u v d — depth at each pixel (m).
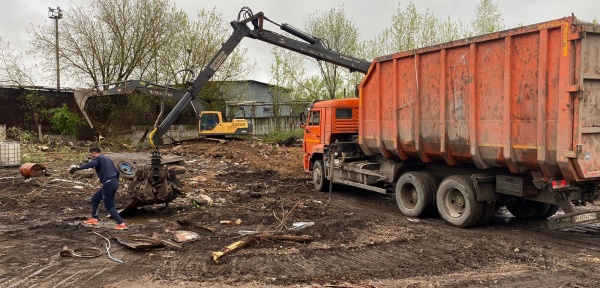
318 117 13.65
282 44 15.65
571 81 6.66
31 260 6.43
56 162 17.30
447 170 9.61
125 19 29.94
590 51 6.71
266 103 34.50
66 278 5.75
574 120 6.68
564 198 7.51
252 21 16.11
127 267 6.18
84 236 7.69
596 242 7.62
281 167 17.94
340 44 30.72
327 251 6.98
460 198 8.84
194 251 6.91
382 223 8.90
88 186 12.66
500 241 7.62
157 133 18.52
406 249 7.14
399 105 9.93
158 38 30.50
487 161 8.16
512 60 7.50
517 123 7.47
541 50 6.98
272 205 10.61
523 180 7.91
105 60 30.03
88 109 28.98
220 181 14.48
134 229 8.23
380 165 11.18
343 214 9.66
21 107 26.94
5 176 13.74
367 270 6.12
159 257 6.61
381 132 10.52
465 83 8.32
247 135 25.95
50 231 7.95
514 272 6.05
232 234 7.91
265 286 5.51
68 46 29.31
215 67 18.33
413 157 10.18
